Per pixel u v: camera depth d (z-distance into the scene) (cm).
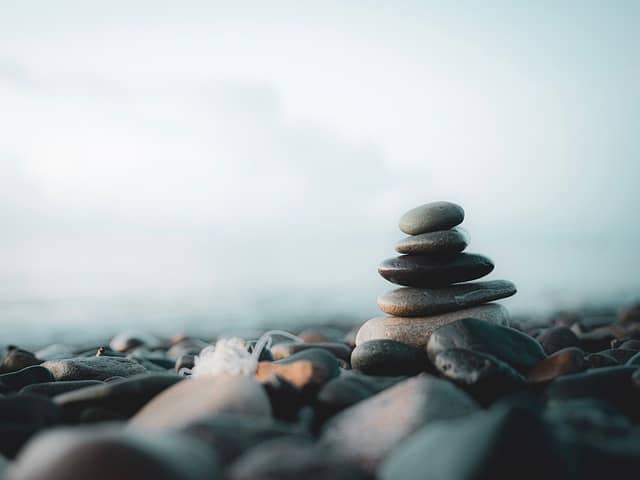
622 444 25
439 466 22
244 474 22
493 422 22
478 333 42
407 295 49
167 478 21
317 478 22
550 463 22
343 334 121
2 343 158
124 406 37
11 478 23
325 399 35
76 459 21
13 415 33
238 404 31
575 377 37
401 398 31
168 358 71
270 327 174
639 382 36
